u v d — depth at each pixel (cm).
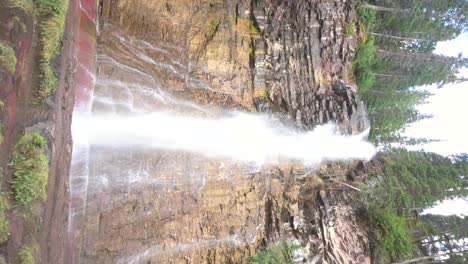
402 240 1797
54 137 891
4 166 748
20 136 802
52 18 899
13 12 784
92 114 1369
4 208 722
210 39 1873
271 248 1670
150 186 1465
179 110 1669
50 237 874
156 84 1628
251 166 1764
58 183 921
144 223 1428
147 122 1534
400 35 2264
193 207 1577
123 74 1513
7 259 708
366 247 1778
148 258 1425
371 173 2066
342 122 1984
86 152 1289
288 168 1852
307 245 1716
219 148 1711
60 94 940
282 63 1984
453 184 2083
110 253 1312
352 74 2142
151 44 1670
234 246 1638
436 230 1988
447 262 1909
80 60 1287
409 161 2231
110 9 1533
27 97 833
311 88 2019
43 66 870
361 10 2134
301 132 1914
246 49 1953
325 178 1938
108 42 1497
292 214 1769
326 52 2053
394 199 2005
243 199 1705
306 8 2033
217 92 1841
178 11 1769
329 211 1819
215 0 1897
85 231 1234
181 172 1566
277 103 1959
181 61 1769
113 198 1345
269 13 2000
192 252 1549
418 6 2230
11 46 771
